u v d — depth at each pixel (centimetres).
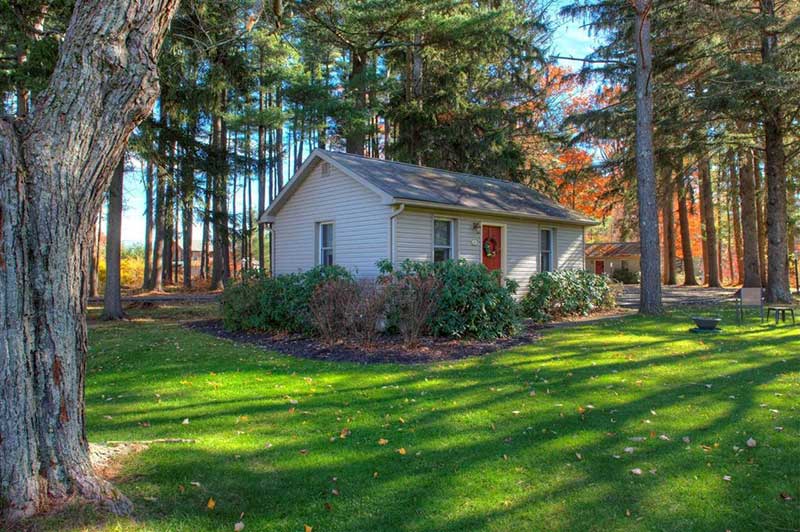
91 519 262
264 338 987
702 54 1404
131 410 517
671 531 279
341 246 1214
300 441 418
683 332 945
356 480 344
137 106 292
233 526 284
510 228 1355
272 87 2202
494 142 2047
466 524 287
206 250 3731
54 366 271
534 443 407
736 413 468
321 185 1271
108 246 1461
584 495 320
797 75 1212
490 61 2061
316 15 1734
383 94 2434
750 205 1819
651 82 1388
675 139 1622
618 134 1579
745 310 1312
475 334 893
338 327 904
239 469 359
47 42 993
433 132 2052
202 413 500
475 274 902
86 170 279
